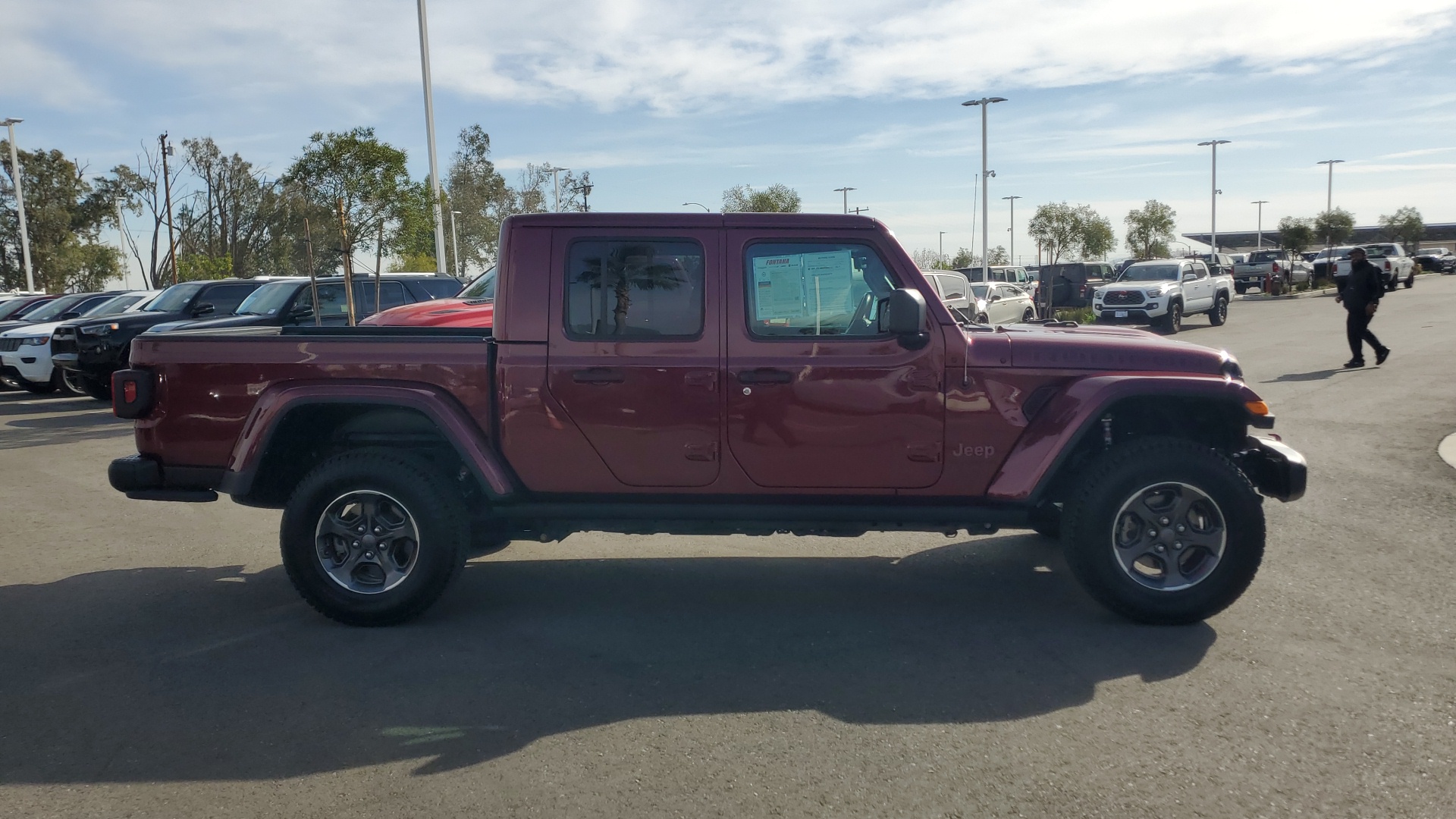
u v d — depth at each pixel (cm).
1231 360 504
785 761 357
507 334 500
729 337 494
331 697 422
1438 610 505
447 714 402
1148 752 359
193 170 5494
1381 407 1149
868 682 429
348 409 527
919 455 493
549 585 584
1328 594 534
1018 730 379
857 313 498
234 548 688
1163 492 489
